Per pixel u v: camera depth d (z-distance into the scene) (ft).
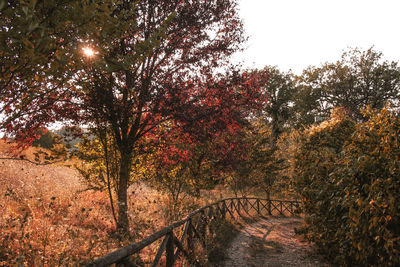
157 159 26.63
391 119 14.16
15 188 22.52
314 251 21.84
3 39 6.13
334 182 17.80
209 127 21.59
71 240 13.39
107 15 6.97
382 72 93.20
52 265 10.72
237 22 25.53
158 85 20.33
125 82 19.92
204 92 22.45
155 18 22.17
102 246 13.79
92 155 24.30
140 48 9.20
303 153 24.62
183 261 14.43
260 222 38.70
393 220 13.12
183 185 33.71
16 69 7.48
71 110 18.80
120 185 22.66
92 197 29.25
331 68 101.45
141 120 23.80
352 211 13.80
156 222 20.11
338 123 24.66
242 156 40.63
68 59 7.49
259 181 54.80
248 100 23.03
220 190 75.87
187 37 23.45
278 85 123.03
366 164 14.07
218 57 25.07
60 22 6.60
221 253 19.77
